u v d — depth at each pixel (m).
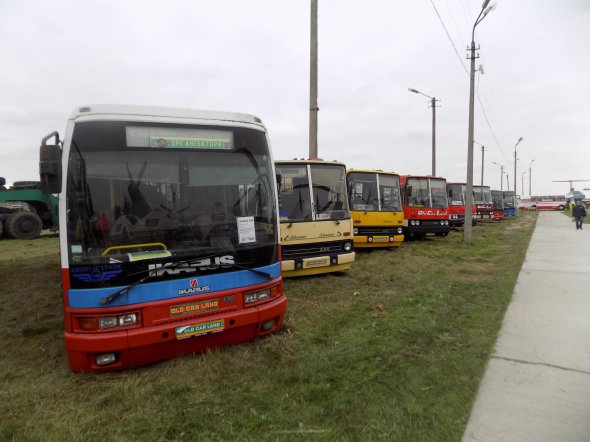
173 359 4.09
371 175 12.32
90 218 3.67
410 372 3.84
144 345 3.73
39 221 17.58
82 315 3.59
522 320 5.50
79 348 3.59
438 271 9.48
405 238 16.97
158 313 3.81
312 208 8.26
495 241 16.42
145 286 3.78
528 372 3.88
